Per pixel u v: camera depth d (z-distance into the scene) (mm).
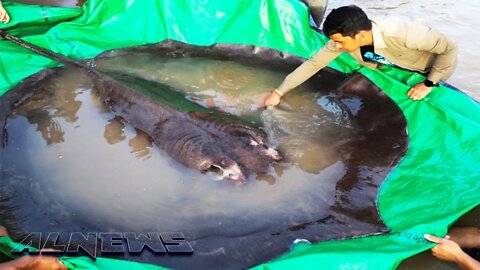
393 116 3852
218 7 4758
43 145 3412
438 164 3418
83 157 3338
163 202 2988
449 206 3033
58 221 2822
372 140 3619
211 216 2881
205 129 3379
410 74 4164
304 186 3117
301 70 3836
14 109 3697
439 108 3801
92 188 3082
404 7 6289
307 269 2520
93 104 3840
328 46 3703
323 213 2934
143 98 3678
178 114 3510
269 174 3178
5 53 4164
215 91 4129
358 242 2764
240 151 3203
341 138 3617
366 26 3400
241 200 2988
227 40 4723
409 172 3350
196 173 3193
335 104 4008
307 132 3654
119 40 4656
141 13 4742
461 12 6184
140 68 4359
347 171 3299
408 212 2998
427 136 3678
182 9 4750
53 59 4191
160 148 3396
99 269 2387
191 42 4723
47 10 4633
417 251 2689
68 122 3646
